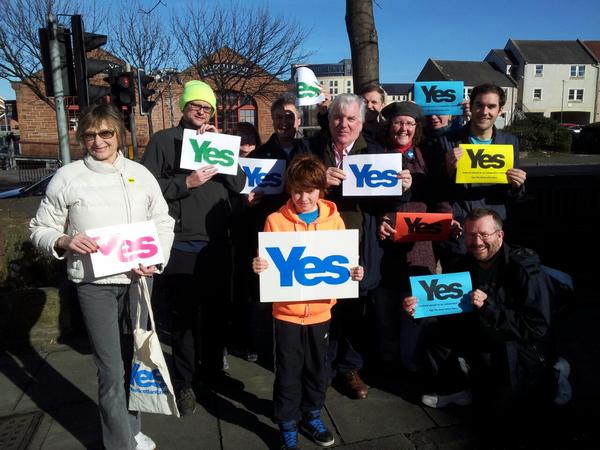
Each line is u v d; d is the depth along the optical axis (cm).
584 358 394
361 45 508
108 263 256
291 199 298
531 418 318
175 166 328
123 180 266
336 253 286
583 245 609
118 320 273
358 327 346
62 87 638
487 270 327
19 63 1906
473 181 342
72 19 624
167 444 299
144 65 2003
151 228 265
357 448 293
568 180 614
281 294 284
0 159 2653
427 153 361
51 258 493
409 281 345
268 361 412
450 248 357
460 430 310
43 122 2630
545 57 6034
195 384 354
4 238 532
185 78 2255
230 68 2003
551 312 324
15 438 306
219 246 332
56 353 423
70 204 258
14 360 412
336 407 337
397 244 344
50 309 437
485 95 344
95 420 325
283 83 2269
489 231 310
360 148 335
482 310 307
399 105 340
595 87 6112
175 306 324
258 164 364
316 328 292
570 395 330
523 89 6006
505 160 340
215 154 320
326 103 467
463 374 334
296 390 292
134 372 266
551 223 609
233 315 407
